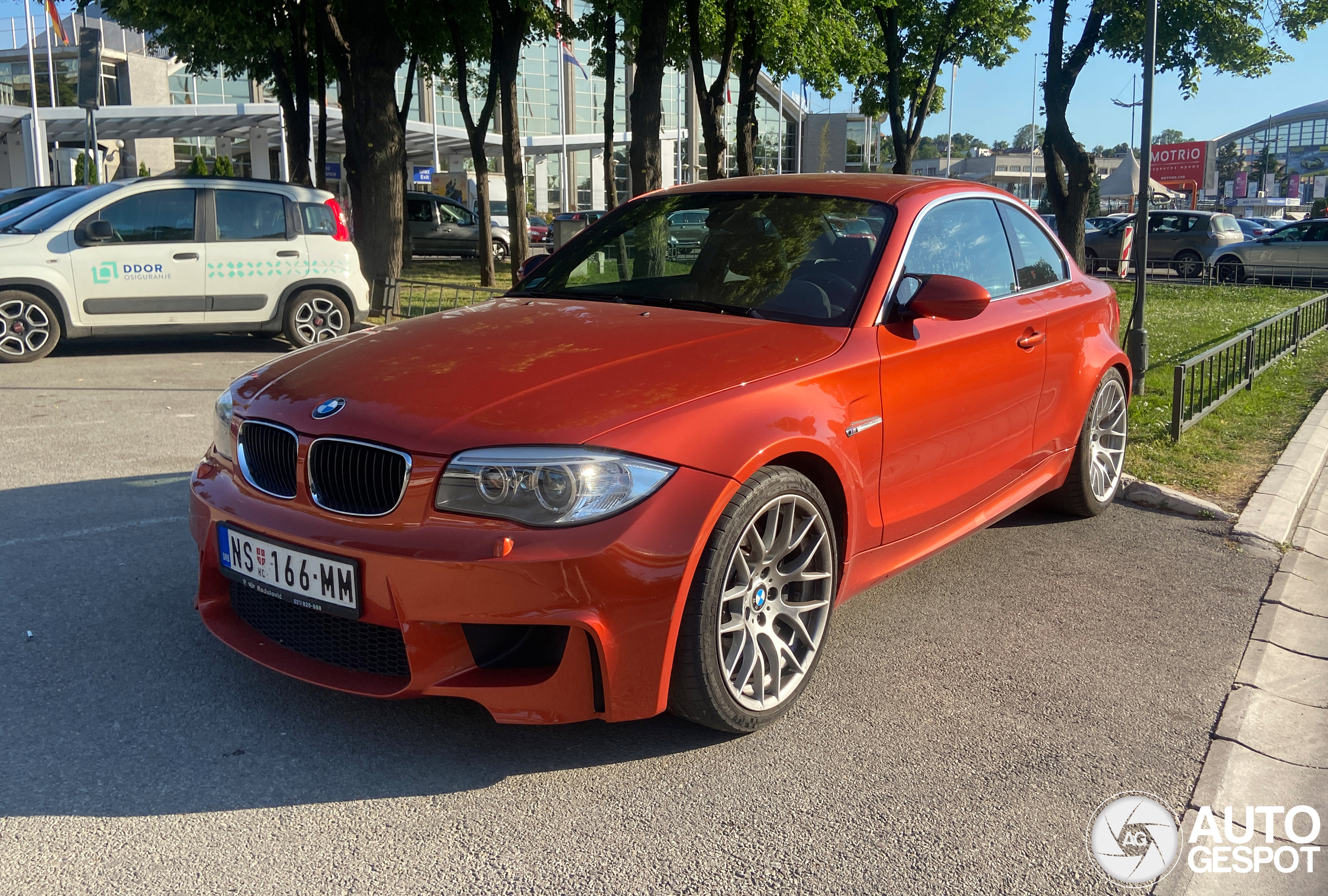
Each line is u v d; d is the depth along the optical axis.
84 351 9.82
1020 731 2.98
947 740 2.92
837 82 22.75
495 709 2.53
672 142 48.56
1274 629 3.82
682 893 2.22
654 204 4.24
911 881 2.28
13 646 3.31
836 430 3.00
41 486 5.12
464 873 2.26
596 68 22.62
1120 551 4.69
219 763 2.67
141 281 9.19
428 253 25.86
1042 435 4.38
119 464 5.58
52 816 2.42
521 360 2.93
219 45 20.30
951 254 3.87
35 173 34.06
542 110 55.28
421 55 20.70
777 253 3.65
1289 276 22.61
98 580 3.88
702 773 2.71
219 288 9.49
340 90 16.25
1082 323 4.67
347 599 2.58
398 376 2.89
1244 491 5.67
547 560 2.43
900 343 3.36
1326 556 4.79
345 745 2.79
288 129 19.59
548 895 2.20
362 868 2.27
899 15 25.20
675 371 2.85
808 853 2.37
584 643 2.52
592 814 2.50
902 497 3.41
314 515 2.70
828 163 55.34
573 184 57.09
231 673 3.18
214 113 35.56
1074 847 2.42
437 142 41.72
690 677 2.66
